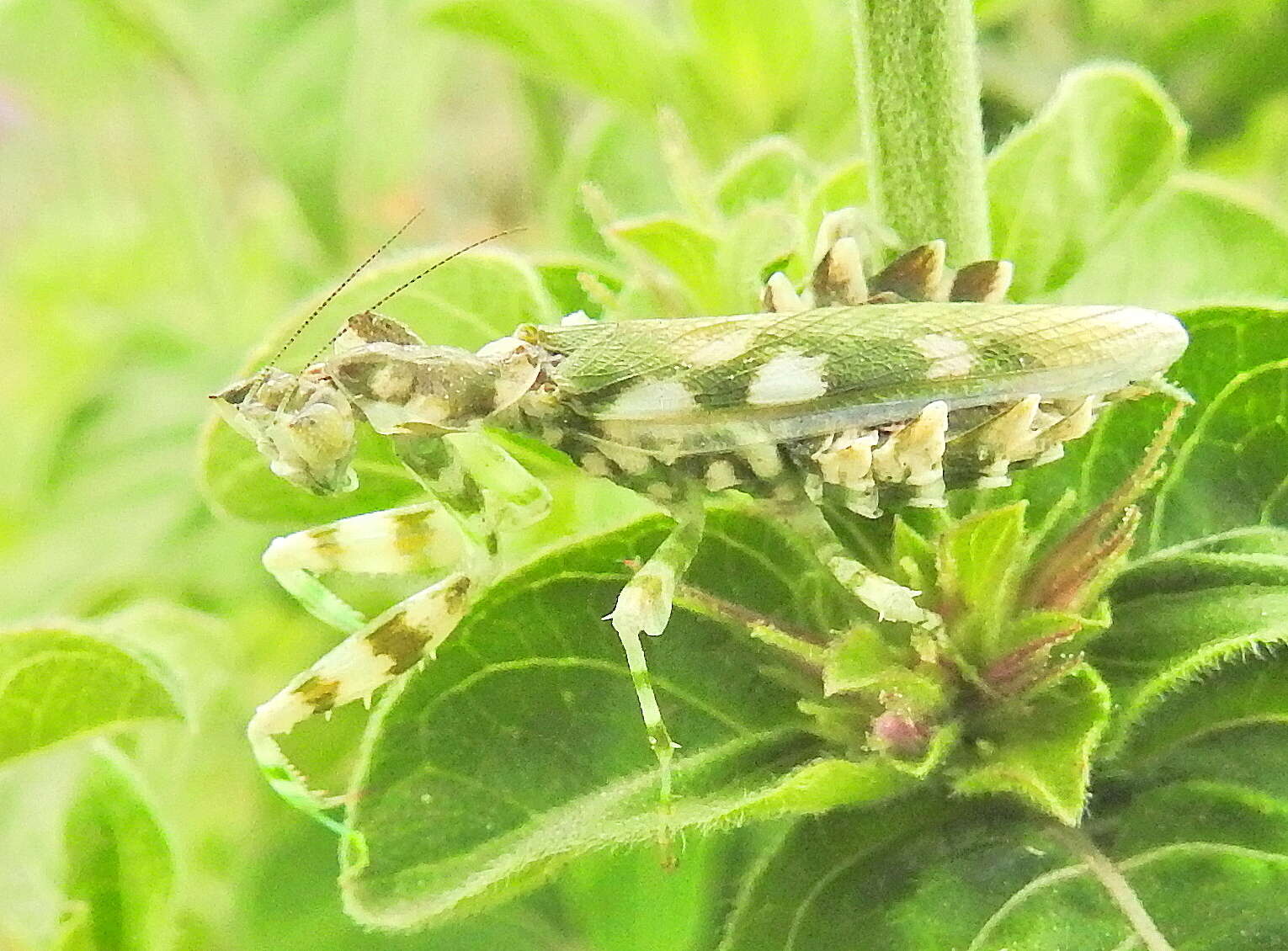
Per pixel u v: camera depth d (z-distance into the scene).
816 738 0.06
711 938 0.08
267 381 0.07
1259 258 0.09
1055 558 0.06
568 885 0.08
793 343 0.07
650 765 0.06
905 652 0.06
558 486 0.08
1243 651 0.06
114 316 0.15
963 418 0.07
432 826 0.06
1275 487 0.07
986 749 0.06
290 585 0.07
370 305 0.07
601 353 0.07
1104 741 0.06
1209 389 0.07
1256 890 0.06
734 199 0.08
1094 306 0.07
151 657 0.07
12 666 0.07
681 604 0.06
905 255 0.07
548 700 0.06
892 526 0.07
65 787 0.09
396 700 0.06
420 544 0.07
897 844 0.06
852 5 0.07
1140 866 0.06
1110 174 0.08
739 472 0.07
